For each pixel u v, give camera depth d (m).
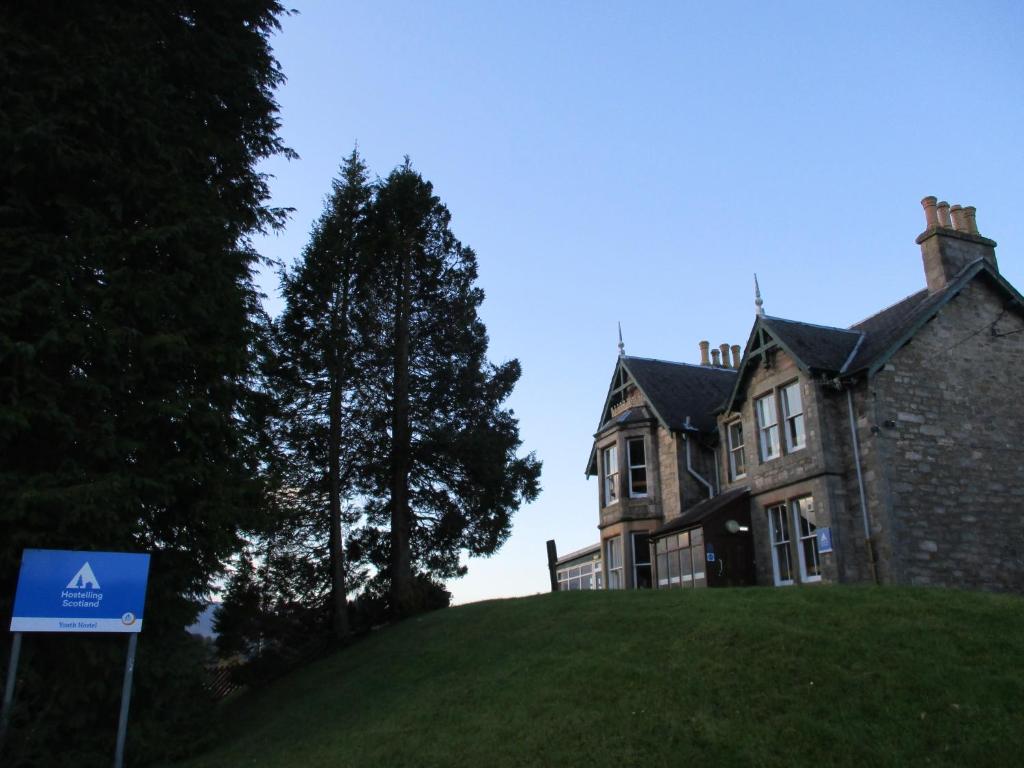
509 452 25.05
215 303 14.10
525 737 9.12
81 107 12.99
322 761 9.89
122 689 11.09
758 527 21.67
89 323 12.02
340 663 18.22
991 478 19.30
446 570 25.02
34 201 12.77
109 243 12.84
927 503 18.44
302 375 24.22
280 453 22.44
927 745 7.64
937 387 19.58
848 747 7.75
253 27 17.33
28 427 10.89
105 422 11.74
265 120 17.44
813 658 9.92
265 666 21.84
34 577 10.09
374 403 24.94
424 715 10.83
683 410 27.91
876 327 22.00
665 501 26.97
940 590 12.63
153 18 15.23
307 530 23.73
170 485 12.54
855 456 19.09
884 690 8.80
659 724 8.85
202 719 13.18
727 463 24.34
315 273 24.70
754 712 8.80
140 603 10.59
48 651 11.30
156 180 13.70
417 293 26.81
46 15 13.48
